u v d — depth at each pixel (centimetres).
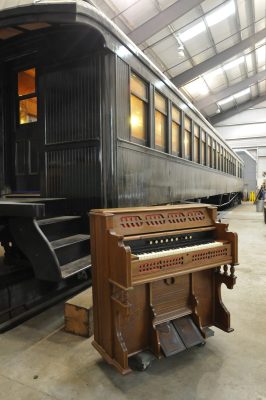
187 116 632
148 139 439
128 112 372
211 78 1561
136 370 199
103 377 192
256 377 190
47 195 374
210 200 1165
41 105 375
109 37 328
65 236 326
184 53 1184
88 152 344
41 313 289
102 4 774
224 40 1196
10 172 418
